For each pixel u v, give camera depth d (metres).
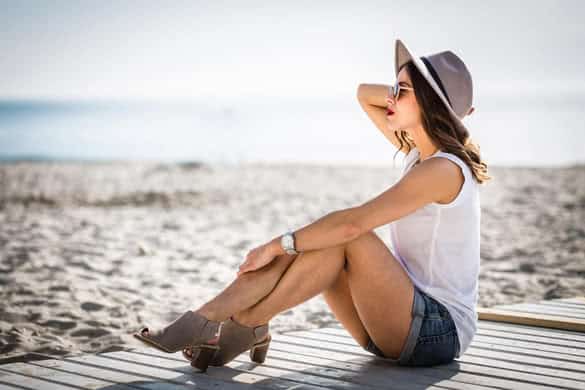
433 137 2.62
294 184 15.26
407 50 2.57
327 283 2.64
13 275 5.97
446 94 2.59
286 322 4.58
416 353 2.69
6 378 2.64
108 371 2.74
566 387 2.54
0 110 111.44
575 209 10.42
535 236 8.20
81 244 7.82
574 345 3.13
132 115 86.25
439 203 2.63
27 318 4.55
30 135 43.50
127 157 28.00
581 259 6.77
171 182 15.86
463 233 2.67
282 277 2.63
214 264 6.76
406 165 2.89
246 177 17.02
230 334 2.68
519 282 5.77
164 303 5.10
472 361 2.87
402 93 2.66
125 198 12.63
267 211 11.01
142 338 2.46
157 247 7.73
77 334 4.23
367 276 2.58
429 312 2.65
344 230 2.52
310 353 3.03
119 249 7.54
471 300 2.77
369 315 2.65
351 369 2.77
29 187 14.70
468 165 2.64
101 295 5.29
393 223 2.80
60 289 5.45
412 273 2.74
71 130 49.56
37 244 7.75
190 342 2.52
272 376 2.68
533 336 3.31
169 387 2.53
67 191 13.88
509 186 13.85
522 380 2.62
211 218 10.23
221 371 2.74
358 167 19.70
